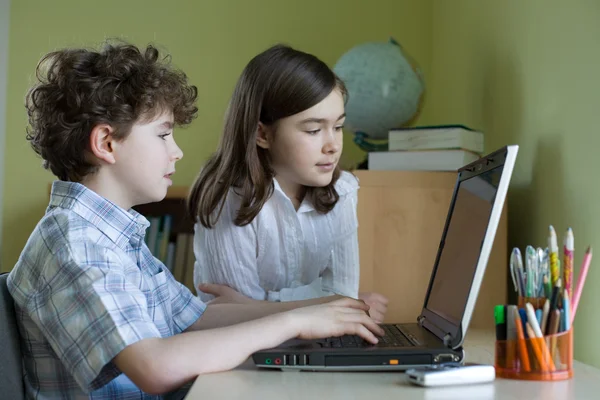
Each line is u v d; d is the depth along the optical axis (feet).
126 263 3.75
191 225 8.74
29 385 3.63
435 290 4.18
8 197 8.57
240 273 5.29
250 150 5.00
